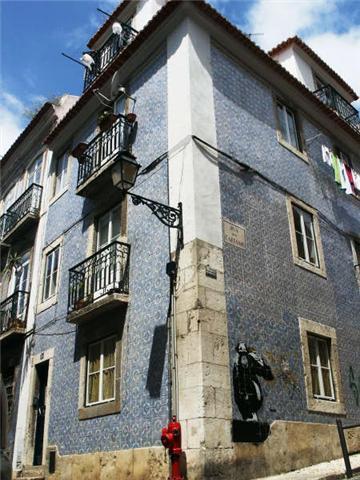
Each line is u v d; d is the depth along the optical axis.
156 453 5.86
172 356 6.04
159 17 8.19
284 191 8.47
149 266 6.99
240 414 5.89
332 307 8.38
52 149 11.62
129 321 7.00
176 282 6.41
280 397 6.57
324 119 10.47
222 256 6.64
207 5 7.96
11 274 11.68
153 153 7.74
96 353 7.68
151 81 8.49
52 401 8.29
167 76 8.10
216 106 7.82
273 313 7.08
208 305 6.11
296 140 9.62
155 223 7.17
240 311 6.55
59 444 7.68
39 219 11.21
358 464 6.31
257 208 7.68
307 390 7.06
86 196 8.95
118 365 6.94
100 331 7.58
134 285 7.13
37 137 12.54
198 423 5.43
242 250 7.02
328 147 10.55
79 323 8.12
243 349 6.32
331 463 6.63
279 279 7.48
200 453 5.28
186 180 6.88
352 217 10.18
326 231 9.17
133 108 8.72
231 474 5.45
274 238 7.76
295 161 9.13
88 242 8.79
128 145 8.32
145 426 6.14
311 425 6.86
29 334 9.85
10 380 10.14
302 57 12.40
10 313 10.52
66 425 7.69
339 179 10.07
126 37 10.41
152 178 7.54
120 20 11.69
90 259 8.06
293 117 9.84
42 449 8.55
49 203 10.99
